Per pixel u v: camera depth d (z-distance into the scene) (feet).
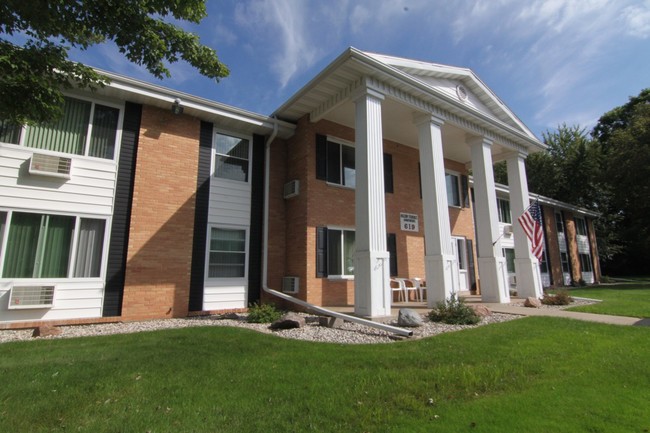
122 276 28.32
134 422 10.02
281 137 38.65
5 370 14.28
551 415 10.52
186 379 13.44
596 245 103.60
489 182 40.40
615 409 10.93
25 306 24.27
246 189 35.88
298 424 9.98
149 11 17.84
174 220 31.14
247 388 12.56
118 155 29.40
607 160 85.66
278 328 24.18
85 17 16.93
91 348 18.06
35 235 25.73
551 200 78.79
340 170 38.11
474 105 41.37
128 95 29.60
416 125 36.32
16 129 25.94
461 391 12.38
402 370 14.37
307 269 33.55
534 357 16.14
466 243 51.19
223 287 33.01
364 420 10.24
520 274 44.11
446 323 25.25
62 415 10.48
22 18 15.79
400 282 40.24
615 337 20.02
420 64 34.01
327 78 30.40
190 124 33.32
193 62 20.16
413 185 46.01
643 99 114.11
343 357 16.21
